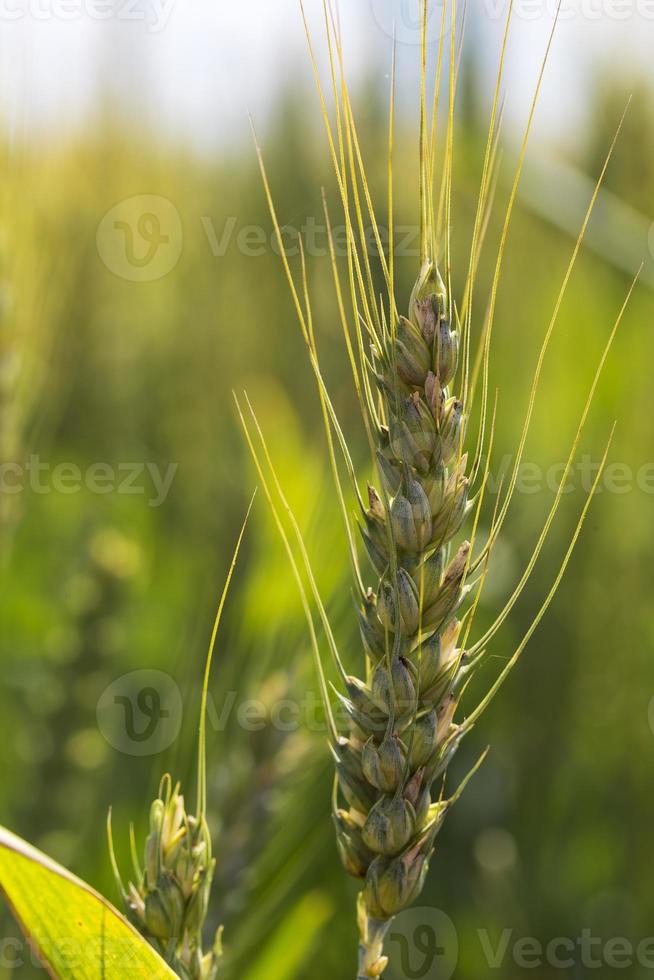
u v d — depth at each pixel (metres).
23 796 0.62
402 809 0.44
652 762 0.85
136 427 1.12
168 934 0.45
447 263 0.45
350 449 0.65
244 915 0.54
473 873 0.81
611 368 0.96
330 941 0.70
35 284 0.66
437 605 0.45
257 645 0.54
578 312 1.00
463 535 0.83
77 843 0.61
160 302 1.16
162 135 1.20
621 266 0.73
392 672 0.44
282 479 0.60
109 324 1.14
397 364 0.45
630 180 0.90
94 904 0.44
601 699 0.88
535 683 0.88
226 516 0.92
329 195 0.97
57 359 0.73
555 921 0.78
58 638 0.67
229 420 1.05
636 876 0.81
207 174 1.20
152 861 0.45
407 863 0.44
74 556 0.87
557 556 0.90
